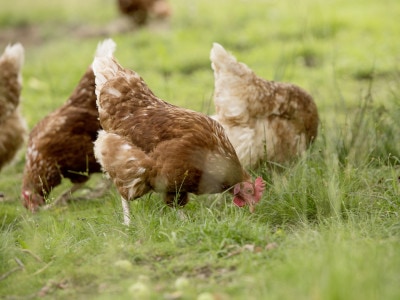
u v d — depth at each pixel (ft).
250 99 42.27
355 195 38.75
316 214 38.01
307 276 26.21
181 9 107.04
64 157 48.39
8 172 58.75
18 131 55.26
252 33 88.89
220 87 42.73
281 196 38.93
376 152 46.21
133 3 98.58
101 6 123.65
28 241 36.32
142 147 37.47
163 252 32.86
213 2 109.81
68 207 47.09
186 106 62.23
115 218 39.32
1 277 32.12
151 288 29.19
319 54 79.05
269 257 31.22
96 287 30.42
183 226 35.32
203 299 26.45
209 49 84.84
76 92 49.06
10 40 107.86
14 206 49.29
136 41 91.61
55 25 112.88
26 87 77.41
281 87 43.98
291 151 44.62
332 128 51.47
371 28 86.53
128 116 38.68
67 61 88.53
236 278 29.22
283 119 44.01
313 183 39.91
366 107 51.98
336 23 89.04
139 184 37.70
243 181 37.83
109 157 38.19
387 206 37.52
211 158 36.86
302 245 31.35
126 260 31.81
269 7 101.14
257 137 42.98
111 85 39.63
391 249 29.66
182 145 36.47
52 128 48.26
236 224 34.35
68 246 35.45
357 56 76.38
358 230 34.27
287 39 85.51
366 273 25.82
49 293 30.45
